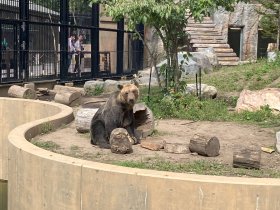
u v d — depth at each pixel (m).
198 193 5.64
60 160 6.43
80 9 19.69
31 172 6.83
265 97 11.41
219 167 6.94
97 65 20.33
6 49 15.56
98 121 8.20
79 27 18.92
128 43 23.17
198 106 11.48
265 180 5.75
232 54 22.34
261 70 15.16
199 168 6.86
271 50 19.36
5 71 15.55
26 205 6.96
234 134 9.36
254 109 11.34
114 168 6.09
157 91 13.49
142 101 11.88
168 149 7.82
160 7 10.80
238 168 6.94
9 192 7.67
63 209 6.37
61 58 18.22
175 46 11.91
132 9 10.88
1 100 11.76
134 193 5.86
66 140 8.68
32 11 17.27
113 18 11.84
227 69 17.36
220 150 8.06
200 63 18.56
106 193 6.02
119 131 7.70
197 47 21.97
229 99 13.30
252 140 8.85
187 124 10.30
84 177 6.16
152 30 23.42
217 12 23.53
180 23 11.59
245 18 24.08
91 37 20.00
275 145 8.16
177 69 12.04
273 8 19.53
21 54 16.14
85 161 6.39
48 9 18.02
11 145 7.52
